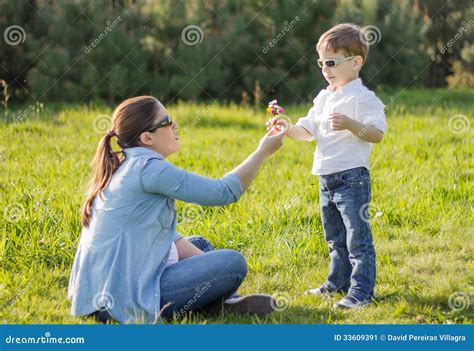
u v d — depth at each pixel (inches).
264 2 658.8
